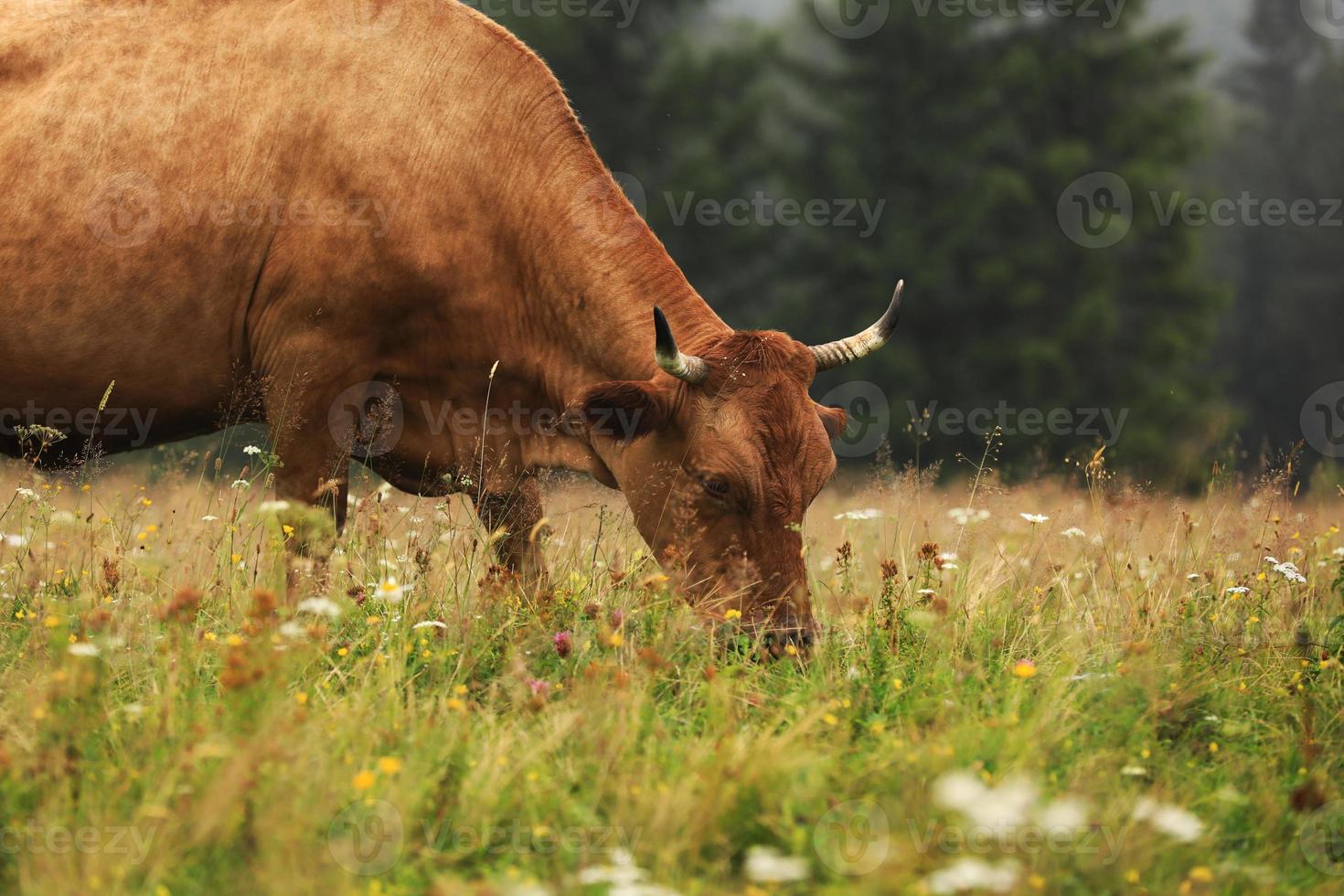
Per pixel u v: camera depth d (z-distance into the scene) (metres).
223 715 11.84
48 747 11.03
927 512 24.72
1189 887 10.02
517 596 16.56
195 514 19.06
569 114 19.67
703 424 16.66
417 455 19.52
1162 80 98.38
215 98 18.73
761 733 12.41
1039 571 19.61
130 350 18.73
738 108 94.88
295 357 18.50
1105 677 14.01
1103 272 90.31
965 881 9.03
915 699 13.52
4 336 18.59
